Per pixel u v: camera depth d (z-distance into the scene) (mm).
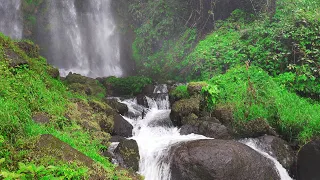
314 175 6387
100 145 6453
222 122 8156
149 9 16828
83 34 18391
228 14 14695
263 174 5855
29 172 3883
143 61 16297
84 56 18234
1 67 6551
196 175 5559
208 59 11977
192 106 8711
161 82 12914
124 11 18609
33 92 6703
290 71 9461
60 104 7215
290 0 11781
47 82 7844
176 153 5992
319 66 8992
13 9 16469
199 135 7590
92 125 7066
